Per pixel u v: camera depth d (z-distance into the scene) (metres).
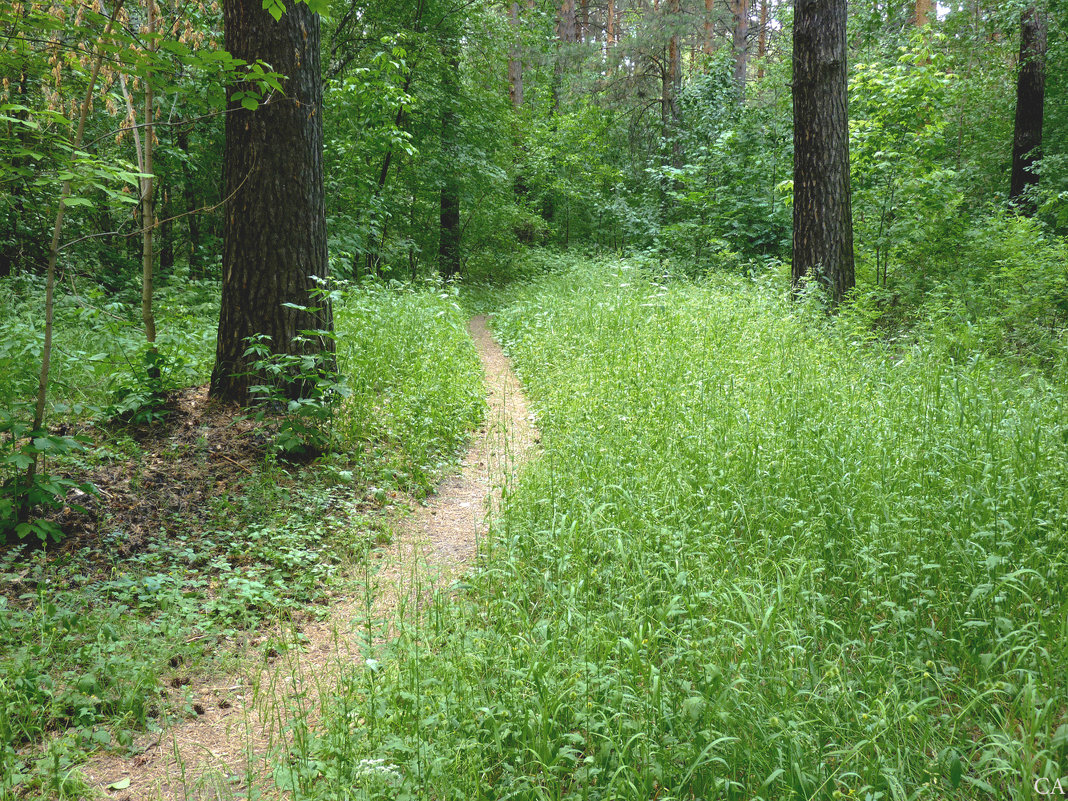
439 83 17.61
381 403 7.13
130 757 2.84
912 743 2.54
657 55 26.72
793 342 7.68
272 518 4.94
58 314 8.11
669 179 20.69
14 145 3.90
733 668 2.82
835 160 9.73
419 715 2.76
